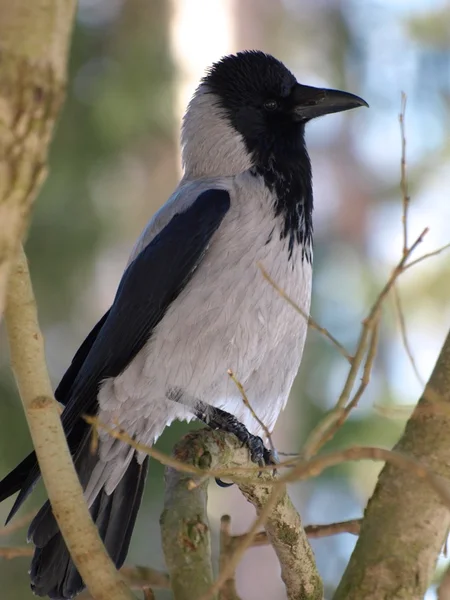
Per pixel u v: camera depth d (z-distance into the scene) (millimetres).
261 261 8992
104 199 18500
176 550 6180
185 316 8930
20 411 16125
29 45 3523
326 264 20797
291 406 17812
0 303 3678
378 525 5371
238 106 10070
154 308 9078
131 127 18453
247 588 18250
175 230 9172
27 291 5422
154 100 18562
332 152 27062
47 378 5520
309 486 17719
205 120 10172
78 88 18734
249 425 9547
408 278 18125
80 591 8312
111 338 9227
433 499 5312
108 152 18484
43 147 3627
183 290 9039
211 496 16969
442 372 5523
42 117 3582
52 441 5508
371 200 26469
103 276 19203
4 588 15562
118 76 18688
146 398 9086
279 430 17656
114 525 9078
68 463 5535
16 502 7961
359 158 26859
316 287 20000
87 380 9242
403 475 5387
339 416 5707
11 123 3533
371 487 16766
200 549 6180
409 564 5293
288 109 10117
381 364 17562
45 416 5480
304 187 9711
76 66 18922
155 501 16047
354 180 26672
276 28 20922
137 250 9648
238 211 9195
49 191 17859
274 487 5957
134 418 9188
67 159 18172
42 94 3559
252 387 9258
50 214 17859
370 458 4898
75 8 3699
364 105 10211
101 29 19500
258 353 9047
